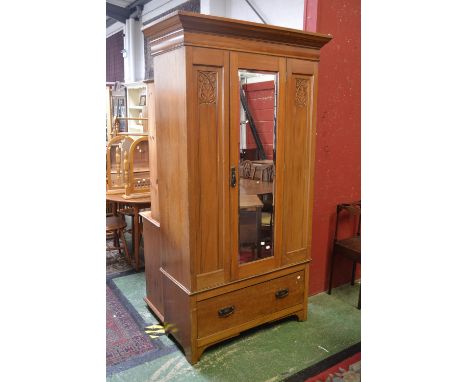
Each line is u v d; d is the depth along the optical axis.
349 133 2.84
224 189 2.00
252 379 1.94
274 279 2.31
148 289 2.59
